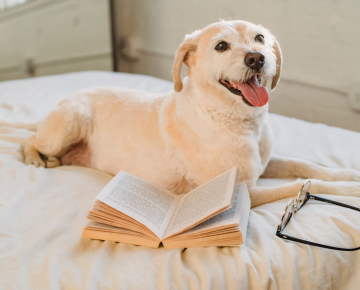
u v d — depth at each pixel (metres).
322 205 1.34
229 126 1.45
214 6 2.99
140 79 2.86
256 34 1.46
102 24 3.79
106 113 1.79
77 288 1.00
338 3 2.28
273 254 1.11
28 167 1.70
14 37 3.58
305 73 2.57
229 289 1.04
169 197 1.37
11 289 0.99
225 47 1.41
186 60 1.53
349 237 1.20
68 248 1.15
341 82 2.39
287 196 1.44
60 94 2.62
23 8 3.56
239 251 1.11
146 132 1.65
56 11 3.73
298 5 2.48
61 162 1.90
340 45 2.34
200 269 1.06
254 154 1.48
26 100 2.50
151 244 1.17
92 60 3.99
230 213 1.17
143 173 1.65
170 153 1.58
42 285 1.01
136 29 3.74
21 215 1.32
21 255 1.11
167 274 1.04
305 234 1.19
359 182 1.45
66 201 1.43
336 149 1.80
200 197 1.26
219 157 1.46
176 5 3.28
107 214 1.20
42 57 3.84
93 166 1.85
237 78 1.35
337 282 1.14
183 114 1.52
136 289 1.00
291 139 1.96
